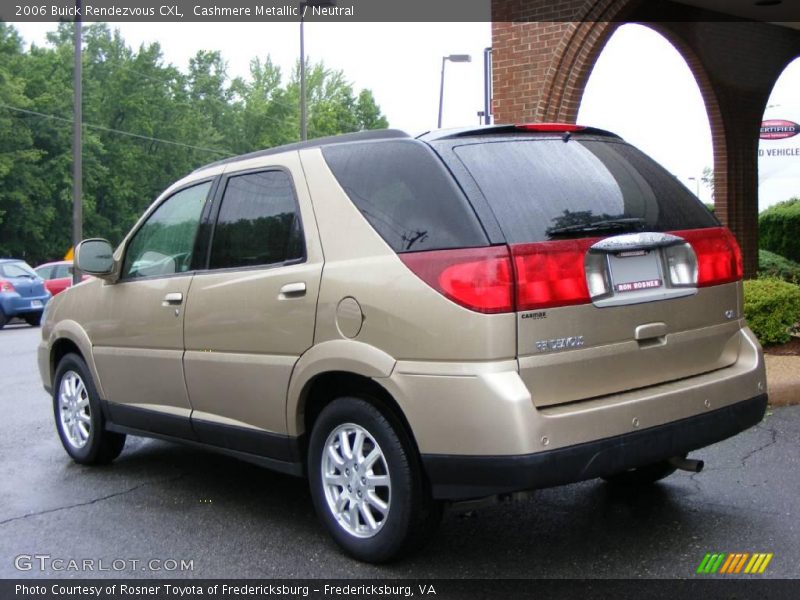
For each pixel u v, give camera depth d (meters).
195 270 5.16
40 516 5.16
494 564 4.20
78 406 6.27
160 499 5.43
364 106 84.38
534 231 3.82
